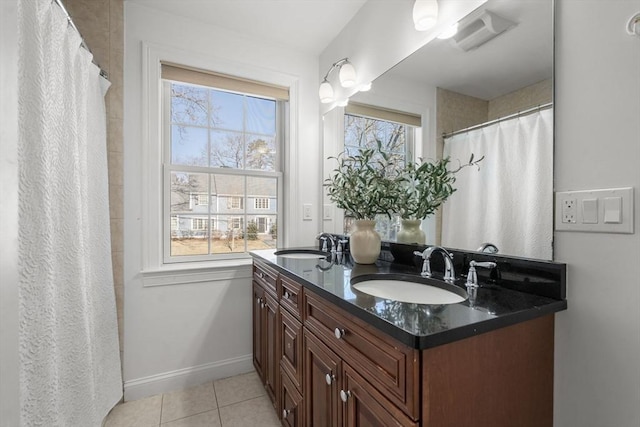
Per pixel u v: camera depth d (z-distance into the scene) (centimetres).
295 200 221
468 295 91
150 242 177
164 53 178
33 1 86
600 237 78
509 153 102
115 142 166
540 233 91
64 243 107
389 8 157
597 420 78
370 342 77
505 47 102
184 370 186
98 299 144
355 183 162
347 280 112
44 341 86
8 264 44
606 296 76
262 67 208
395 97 153
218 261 205
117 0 166
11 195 45
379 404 73
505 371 74
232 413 161
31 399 82
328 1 172
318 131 228
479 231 112
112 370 154
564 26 85
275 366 153
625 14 72
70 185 109
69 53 110
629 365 72
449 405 65
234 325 200
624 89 73
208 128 203
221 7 175
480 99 111
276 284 151
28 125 85
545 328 83
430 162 134
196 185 199
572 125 83
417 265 137
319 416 106
